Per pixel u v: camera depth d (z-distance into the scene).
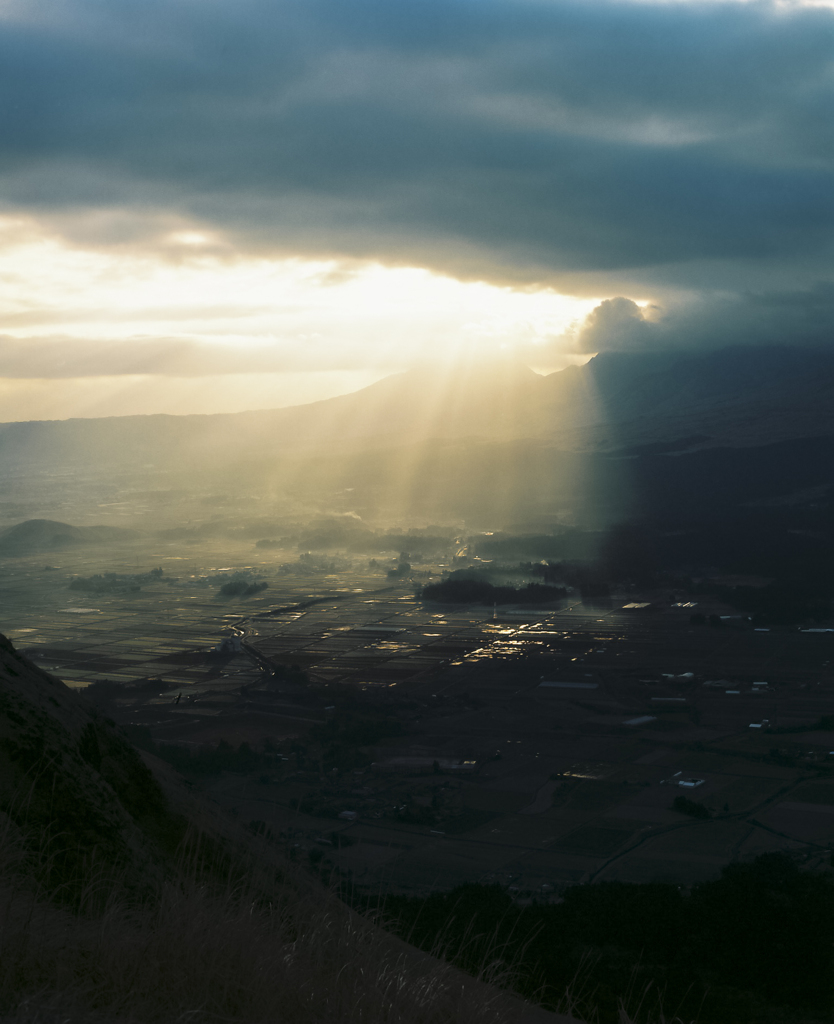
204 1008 5.56
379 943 7.96
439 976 7.29
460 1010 6.95
